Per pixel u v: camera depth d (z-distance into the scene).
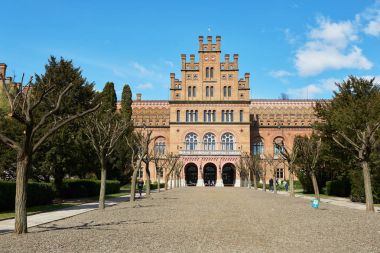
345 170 48.62
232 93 100.44
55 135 37.88
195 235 17.41
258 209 31.00
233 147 98.62
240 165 91.06
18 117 18.19
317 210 30.41
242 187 91.38
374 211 29.77
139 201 40.75
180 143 98.94
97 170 45.22
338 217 25.19
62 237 16.66
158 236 17.06
